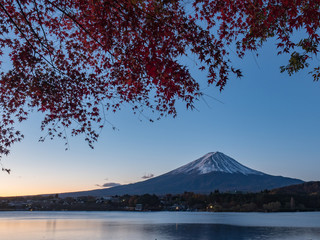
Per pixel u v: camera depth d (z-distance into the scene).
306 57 9.41
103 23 8.12
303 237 56.91
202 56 7.92
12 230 70.69
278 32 9.12
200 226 83.94
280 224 90.06
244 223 95.06
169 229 74.81
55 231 67.94
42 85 10.42
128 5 7.30
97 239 54.34
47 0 7.75
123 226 83.81
